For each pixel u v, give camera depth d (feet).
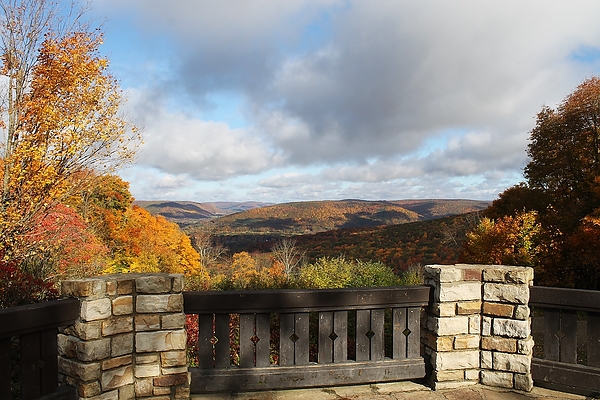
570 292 10.34
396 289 11.10
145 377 9.39
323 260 38.93
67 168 43.52
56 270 40.52
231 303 10.31
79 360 8.66
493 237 73.26
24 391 7.93
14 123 41.29
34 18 40.70
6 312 7.50
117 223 99.96
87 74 43.16
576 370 10.25
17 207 40.24
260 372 10.40
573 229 73.92
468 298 11.05
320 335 10.86
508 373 10.79
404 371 11.03
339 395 10.47
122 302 9.17
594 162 83.25
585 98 86.33
